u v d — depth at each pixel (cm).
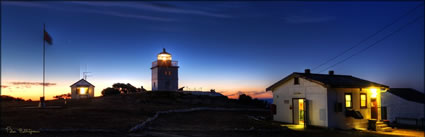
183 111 3011
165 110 2905
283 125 2258
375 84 2441
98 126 1691
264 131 1902
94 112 2395
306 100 2261
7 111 2231
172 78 5131
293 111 2386
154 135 1538
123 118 2127
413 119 2848
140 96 4259
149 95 4334
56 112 2253
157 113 2631
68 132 1468
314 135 1830
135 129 1639
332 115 2105
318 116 2159
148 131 1666
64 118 1953
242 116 2872
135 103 3603
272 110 2605
